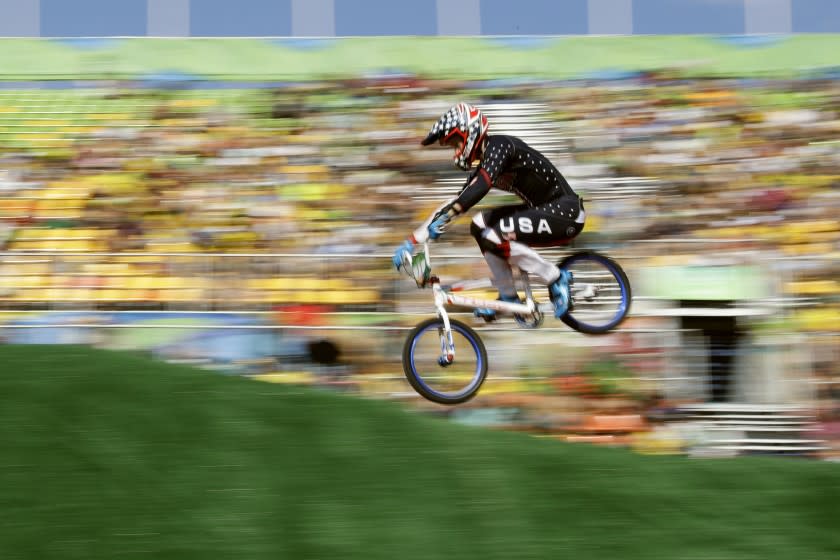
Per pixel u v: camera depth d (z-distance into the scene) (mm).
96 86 21500
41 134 20094
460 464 8328
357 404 9336
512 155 8664
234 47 21844
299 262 13945
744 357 12812
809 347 12508
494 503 7746
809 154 18719
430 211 17547
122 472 7789
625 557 7160
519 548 7184
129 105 21094
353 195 18047
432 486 7945
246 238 16797
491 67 21656
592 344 12594
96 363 9641
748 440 11711
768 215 16812
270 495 7652
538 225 8680
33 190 18156
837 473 8531
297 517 7398
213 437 8430
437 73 21641
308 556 6941
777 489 8250
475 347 9438
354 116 20547
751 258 13406
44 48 21672
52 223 17219
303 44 21984
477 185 8508
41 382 9078
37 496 7379
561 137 19719
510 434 9109
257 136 20000
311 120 20531
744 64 21438
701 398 12453
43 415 8492
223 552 6918
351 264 13906
